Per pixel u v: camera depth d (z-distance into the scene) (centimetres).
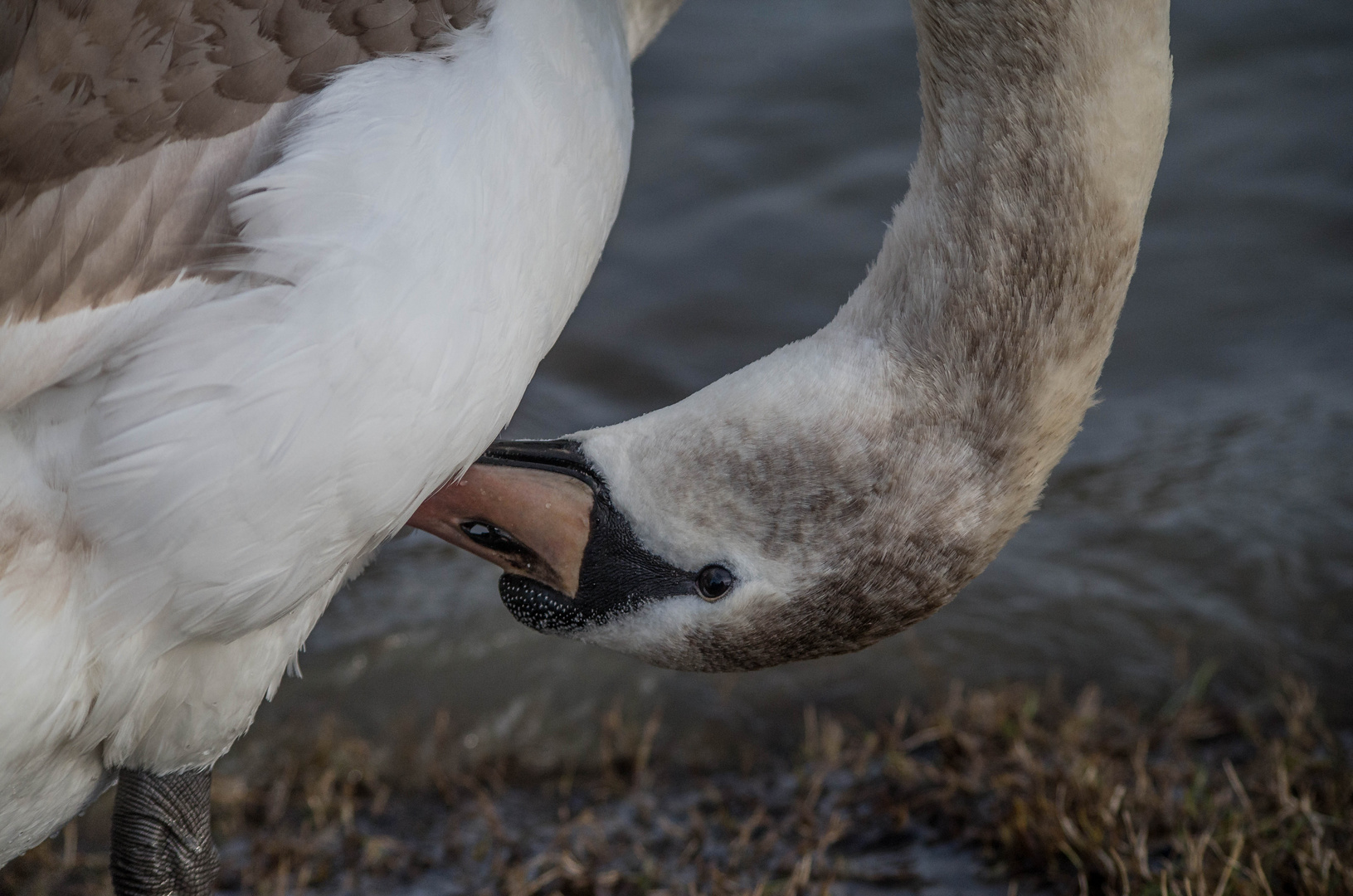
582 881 405
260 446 255
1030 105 321
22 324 249
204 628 279
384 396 262
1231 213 826
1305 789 414
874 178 844
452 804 462
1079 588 554
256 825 448
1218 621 537
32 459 257
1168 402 705
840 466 318
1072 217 317
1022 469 320
